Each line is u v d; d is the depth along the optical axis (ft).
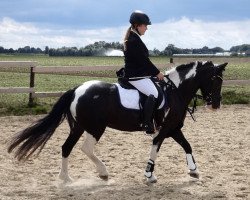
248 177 21.21
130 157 25.08
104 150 26.78
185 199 17.62
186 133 32.65
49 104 42.93
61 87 64.28
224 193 18.57
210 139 30.55
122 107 18.97
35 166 22.71
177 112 20.16
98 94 18.85
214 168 22.90
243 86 67.36
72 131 19.61
